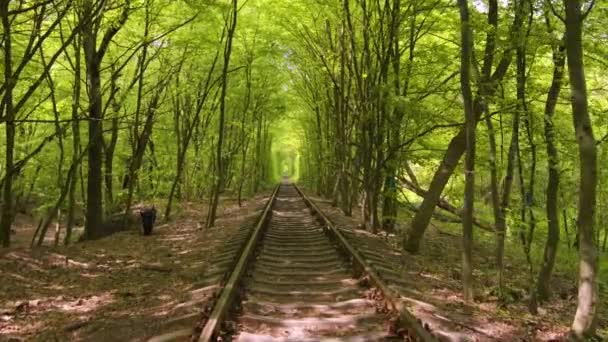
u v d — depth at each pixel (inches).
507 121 439.5
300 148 2444.6
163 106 987.3
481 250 618.5
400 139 586.2
